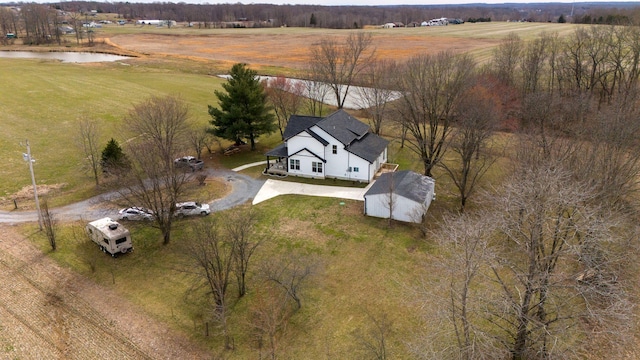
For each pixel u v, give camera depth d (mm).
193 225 37625
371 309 30234
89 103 81000
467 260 22156
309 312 30047
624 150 37844
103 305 31141
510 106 61594
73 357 26750
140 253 37094
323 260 35688
